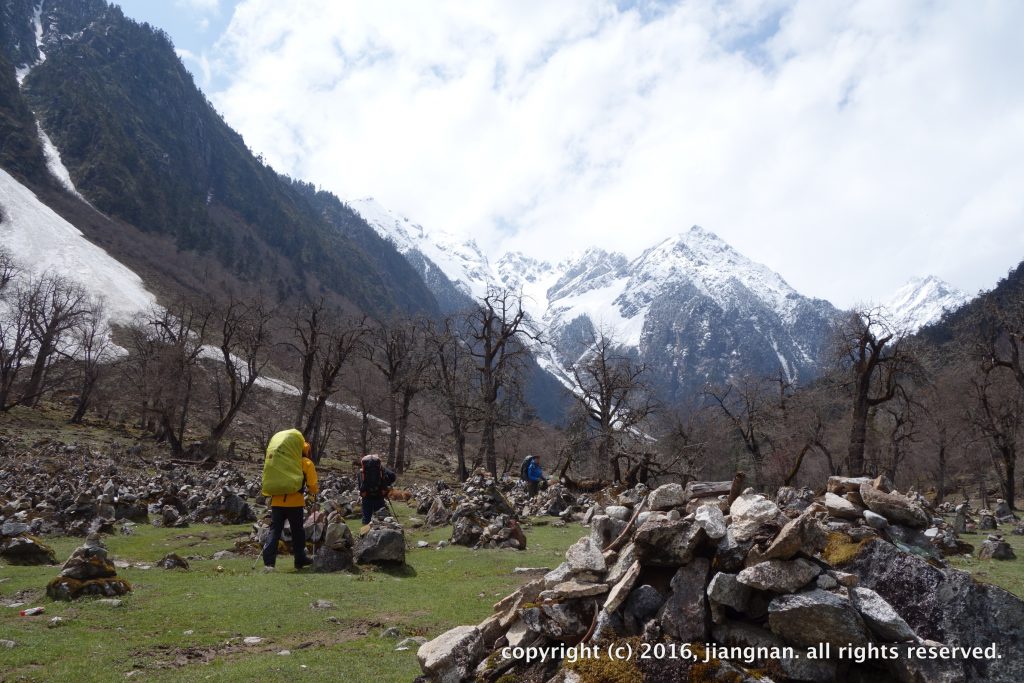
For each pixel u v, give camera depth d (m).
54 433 50.56
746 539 6.04
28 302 69.62
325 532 14.03
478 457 51.38
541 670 6.10
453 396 50.06
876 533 6.55
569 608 6.34
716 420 56.00
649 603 5.99
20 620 8.68
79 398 73.19
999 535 21.91
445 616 9.11
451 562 13.84
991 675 5.08
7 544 13.23
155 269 153.50
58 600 9.67
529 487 31.03
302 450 13.38
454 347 54.69
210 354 89.94
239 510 20.92
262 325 53.00
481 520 17.81
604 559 6.72
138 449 47.69
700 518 6.12
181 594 10.26
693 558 6.06
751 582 5.61
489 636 6.80
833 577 5.61
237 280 186.62
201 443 51.69
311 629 8.51
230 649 7.68
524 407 51.56
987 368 48.69
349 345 50.97
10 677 6.60
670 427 56.59
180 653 7.49
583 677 5.56
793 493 14.17
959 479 74.38
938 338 105.50
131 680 6.57
